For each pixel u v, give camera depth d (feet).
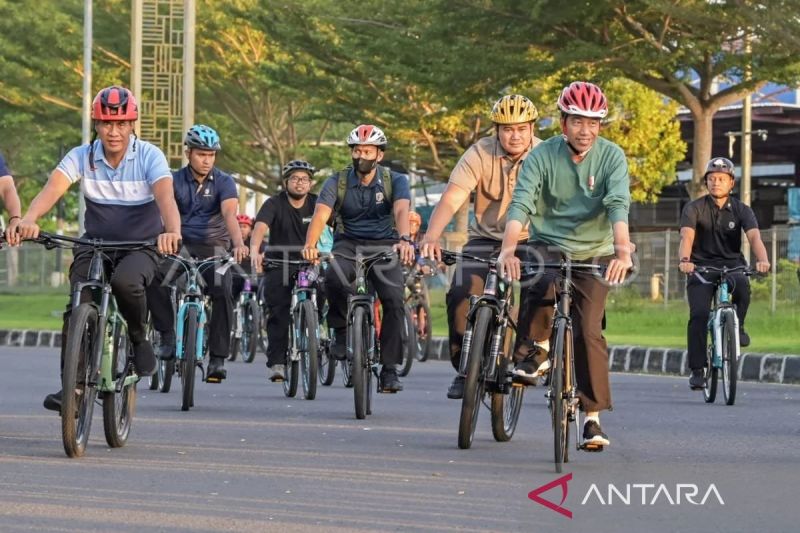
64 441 67.41
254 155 343.46
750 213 107.34
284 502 56.13
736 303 106.52
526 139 77.46
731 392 102.42
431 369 143.43
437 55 215.51
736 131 341.82
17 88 324.80
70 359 66.95
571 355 66.54
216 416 90.68
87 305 68.28
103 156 71.77
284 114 341.82
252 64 311.47
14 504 55.16
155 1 235.20
